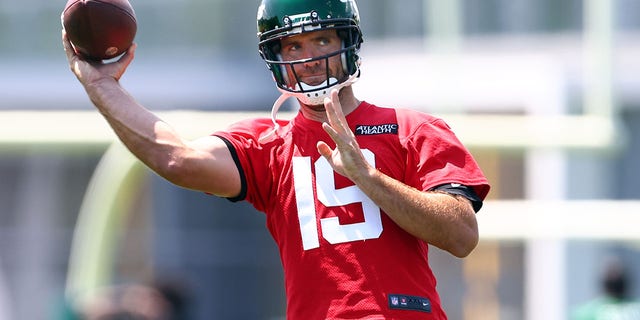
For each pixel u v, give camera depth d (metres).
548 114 45.53
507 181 42.91
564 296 37.41
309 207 12.40
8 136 36.22
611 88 38.59
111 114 12.39
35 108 49.44
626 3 51.12
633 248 43.94
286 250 12.55
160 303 28.41
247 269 48.47
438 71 38.97
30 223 51.84
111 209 34.22
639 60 50.59
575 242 38.81
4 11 49.88
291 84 12.61
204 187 12.48
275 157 12.75
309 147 12.62
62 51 49.88
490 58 47.38
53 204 51.72
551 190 38.19
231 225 48.38
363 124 12.69
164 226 47.44
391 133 12.62
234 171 12.60
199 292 47.56
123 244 46.38
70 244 51.44
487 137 35.62
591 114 38.06
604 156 37.31
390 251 12.20
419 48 49.47
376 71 49.00
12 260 51.19
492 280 41.78
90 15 12.46
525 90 45.78
